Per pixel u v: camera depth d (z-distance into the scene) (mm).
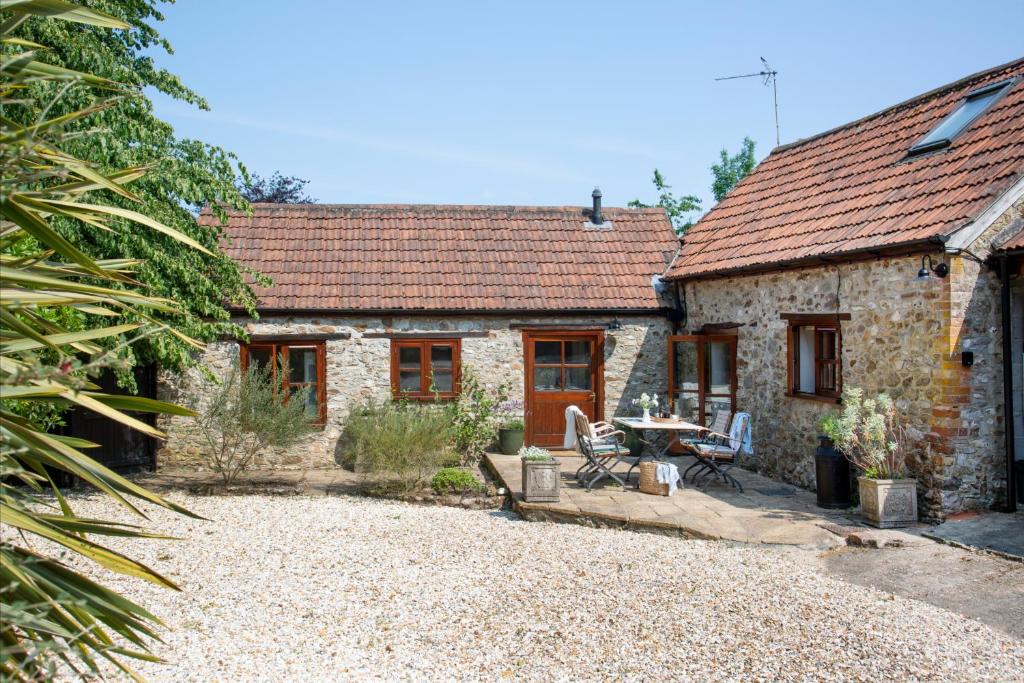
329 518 9805
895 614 6176
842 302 10023
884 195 10328
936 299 8484
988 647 5512
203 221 14367
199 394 12867
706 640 5762
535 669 5309
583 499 10109
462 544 8531
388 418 11414
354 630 6051
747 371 12242
